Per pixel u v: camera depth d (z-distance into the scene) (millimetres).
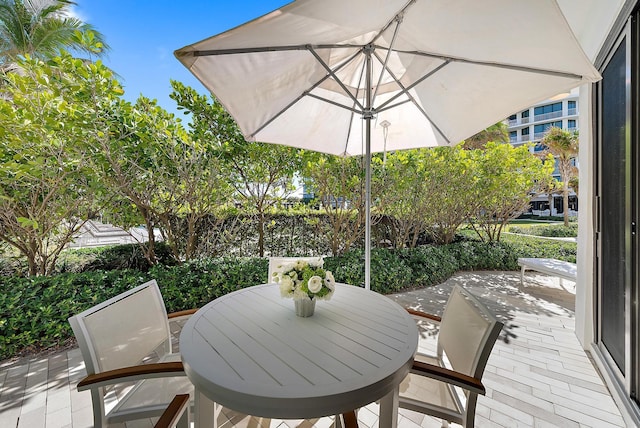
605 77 2232
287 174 4625
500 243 6082
